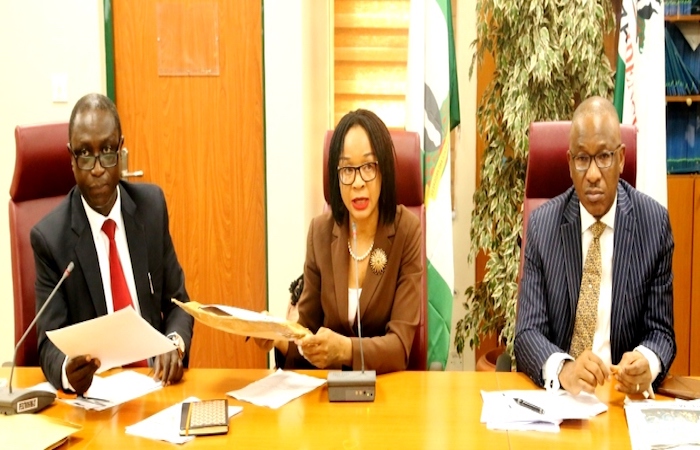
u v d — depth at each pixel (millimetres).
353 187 1799
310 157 3385
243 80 3332
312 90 3408
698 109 3113
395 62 3479
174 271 2016
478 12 2877
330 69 3484
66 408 1567
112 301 1886
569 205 1884
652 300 1778
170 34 3322
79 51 3240
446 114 2783
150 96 3365
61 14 3221
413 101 2775
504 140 2865
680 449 1291
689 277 3109
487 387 1662
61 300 1812
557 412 1463
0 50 3250
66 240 1828
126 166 2553
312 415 1500
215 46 3318
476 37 3131
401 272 1882
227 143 3371
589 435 1381
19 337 2025
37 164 2057
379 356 1735
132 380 1744
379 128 1825
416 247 1889
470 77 2986
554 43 2686
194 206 3416
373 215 1863
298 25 3199
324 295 1907
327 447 1336
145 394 1650
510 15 2689
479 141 3336
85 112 1771
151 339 1526
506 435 1384
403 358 1788
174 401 1601
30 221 2068
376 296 1854
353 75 3490
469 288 3053
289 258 3322
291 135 3260
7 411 1490
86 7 3215
